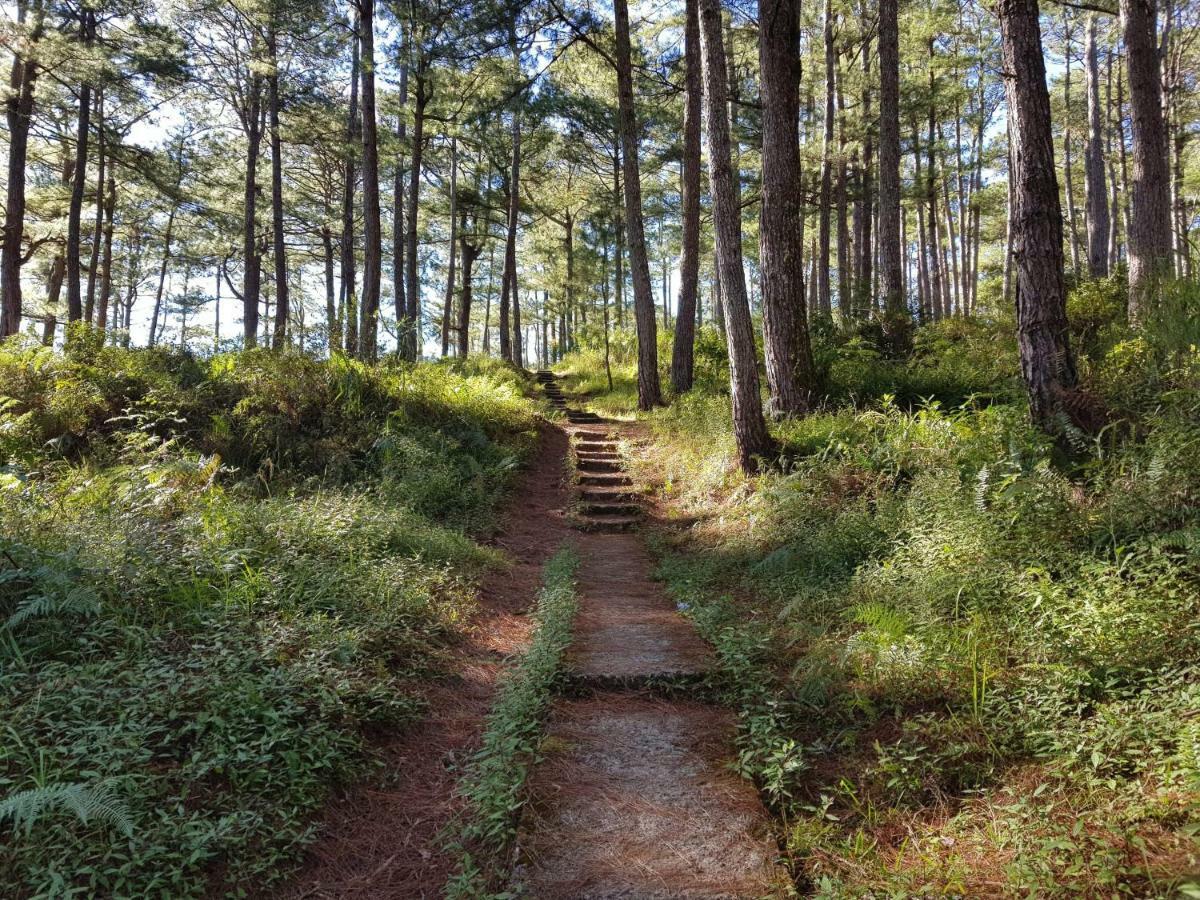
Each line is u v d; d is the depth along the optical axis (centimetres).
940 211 3819
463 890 279
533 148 3027
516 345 3117
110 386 966
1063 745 313
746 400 926
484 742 392
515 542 914
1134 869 237
